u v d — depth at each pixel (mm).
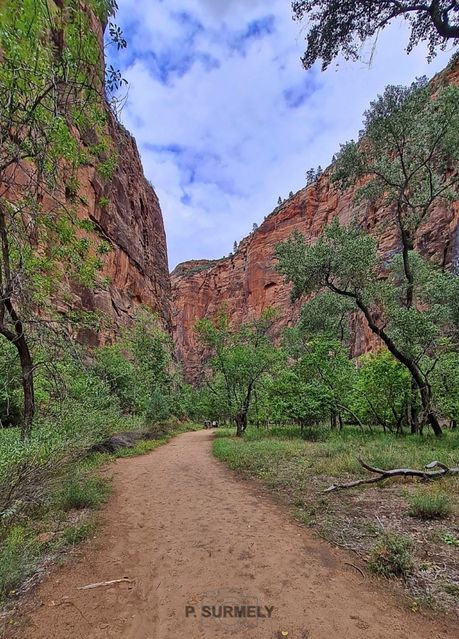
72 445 6133
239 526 4930
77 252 7828
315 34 6828
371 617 2729
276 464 9016
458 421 16656
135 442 15570
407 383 13977
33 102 4891
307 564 3660
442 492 5508
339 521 4824
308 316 21906
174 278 128250
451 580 3166
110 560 3953
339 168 14922
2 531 4316
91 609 2967
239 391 22812
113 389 20562
